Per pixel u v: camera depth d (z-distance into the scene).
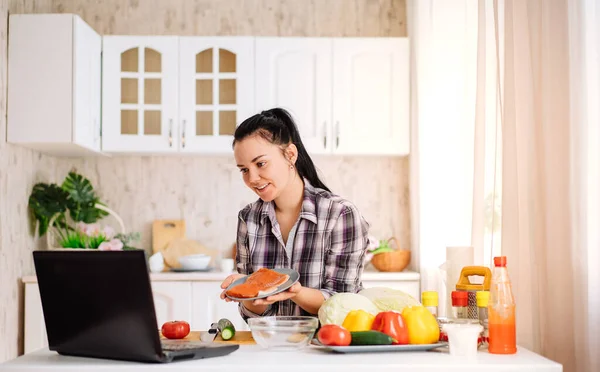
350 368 1.46
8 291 3.69
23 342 3.86
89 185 4.25
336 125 4.15
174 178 4.47
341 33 4.51
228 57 4.16
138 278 1.45
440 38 3.51
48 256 1.56
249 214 2.28
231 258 4.44
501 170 2.49
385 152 4.17
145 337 1.48
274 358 1.55
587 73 2.11
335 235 2.18
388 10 4.51
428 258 3.76
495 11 2.48
